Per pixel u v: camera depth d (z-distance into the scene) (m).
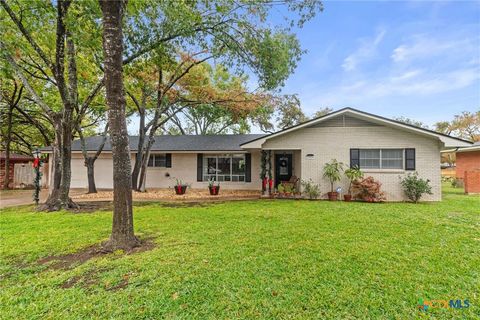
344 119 11.27
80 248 4.60
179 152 15.42
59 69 8.29
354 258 4.00
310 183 11.55
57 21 7.89
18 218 7.26
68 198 8.99
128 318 2.52
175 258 4.03
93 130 22.34
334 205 9.27
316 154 11.52
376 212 7.75
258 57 10.34
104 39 4.68
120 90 4.74
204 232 5.59
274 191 12.99
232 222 6.55
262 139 11.59
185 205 9.65
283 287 3.10
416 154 10.55
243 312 2.62
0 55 7.80
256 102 14.84
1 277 3.45
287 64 10.51
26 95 15.60
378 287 3.10
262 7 9.27
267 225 6.17
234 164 15.67
